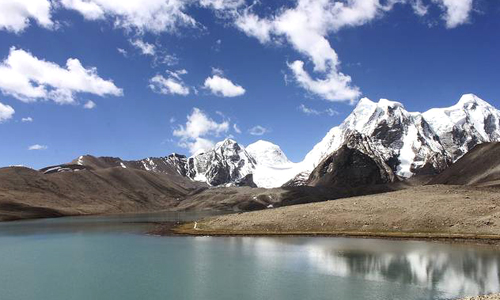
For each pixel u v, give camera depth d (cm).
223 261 7738
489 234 9375
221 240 10881
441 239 9312
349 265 7012
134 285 6106
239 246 9612
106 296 5603
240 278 6344
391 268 6681
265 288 5750
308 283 5928
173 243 10569
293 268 6944
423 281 5828
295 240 10231
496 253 7644
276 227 12231
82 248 10100
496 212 10250
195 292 5650
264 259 7812
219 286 5916
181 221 19625
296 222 12281
